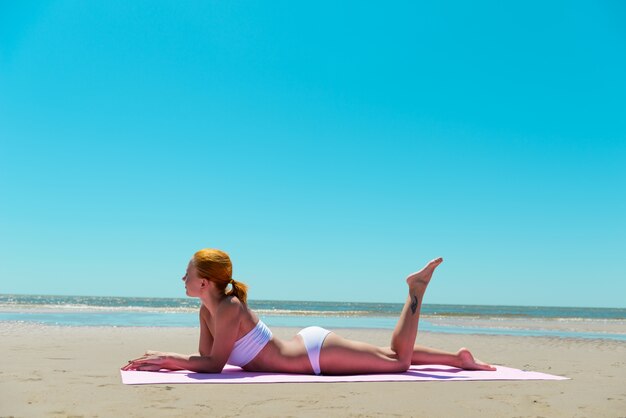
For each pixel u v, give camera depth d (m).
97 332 10.92
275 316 28.83
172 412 3.18
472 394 3.96
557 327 20.33
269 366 4.73
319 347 4.66
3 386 3.99
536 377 4.92
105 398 3.56
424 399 3.73
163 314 24.05
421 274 4.92
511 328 18.47
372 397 3.74
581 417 3.31
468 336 12.91
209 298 4.67
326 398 3.66
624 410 3.54
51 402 3.43
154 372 4.67
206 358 4.64
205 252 4.64
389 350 4.93
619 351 9.11
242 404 3.42
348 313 38.06
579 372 5.73
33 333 10.04
